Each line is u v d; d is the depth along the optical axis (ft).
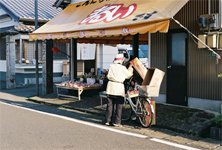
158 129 26.81
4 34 62.34
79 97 41.27
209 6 29.96
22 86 61.93
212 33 27.63
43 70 48.93
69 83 44.42
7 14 61.98
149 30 26.76
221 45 27.55
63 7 49.03
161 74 26.99
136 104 28.27
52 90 49.34
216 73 30.37
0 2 62.75
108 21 32.78
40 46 63.46
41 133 25.25
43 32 40.96
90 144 22.27
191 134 24.97
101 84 43.34
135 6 33.22
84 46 62.54
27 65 62.75
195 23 31.68
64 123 28.91
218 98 30.27
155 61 36.14
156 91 26.81
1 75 67.05
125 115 30.68
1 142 22.75
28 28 58.44
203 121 26.76
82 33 34.27
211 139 23.89
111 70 27.78
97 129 26.68
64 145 22.02
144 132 25.84
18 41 62.49
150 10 29.81
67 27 38.75
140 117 27.76
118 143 22.53
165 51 35.06
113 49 66.23
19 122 29.25
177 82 33.94
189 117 28.45
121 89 27.53
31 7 63.26
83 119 30.89
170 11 27.58
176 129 25.98
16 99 45.70
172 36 34.32
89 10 41.29
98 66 64.69
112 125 28.22
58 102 40.63
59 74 65.26
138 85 29.12
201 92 31.73
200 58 31.63
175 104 34.17
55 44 63.46
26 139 23.52
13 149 21.13
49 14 61.82
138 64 29.37
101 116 32.53
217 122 24.48
